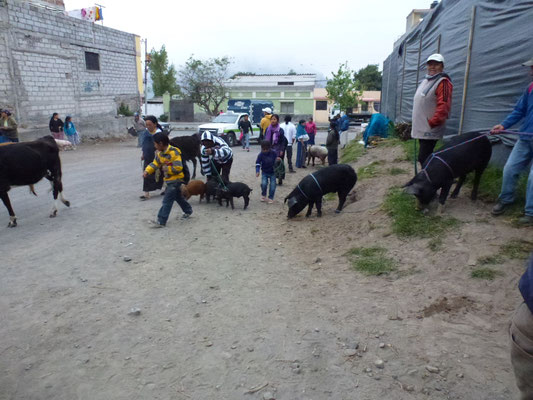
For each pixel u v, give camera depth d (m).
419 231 5.32
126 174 12.00
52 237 6.09
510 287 3.81
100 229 6.51
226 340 3.43
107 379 2.95
